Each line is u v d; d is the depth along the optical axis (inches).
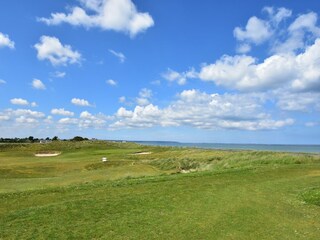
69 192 800.3
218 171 1128.8
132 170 1541.6
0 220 581.6
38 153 3348.9
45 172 1828.2
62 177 1328.7
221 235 528.4
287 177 1033.5
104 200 721.0
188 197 758.5
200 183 916.6
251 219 611.5
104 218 602.5
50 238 505.4
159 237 516.1
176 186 874.1
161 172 1530.5
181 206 686.5
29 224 563.5
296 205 717.9
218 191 824.3
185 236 521.3
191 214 633.6
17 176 1676.9
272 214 646.5
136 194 779.4
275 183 935.0
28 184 1117.7
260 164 1438.2
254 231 550.9
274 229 563.5
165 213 637.9
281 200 753.6
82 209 651.5
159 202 713.0
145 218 606.2
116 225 567.2
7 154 3208.7
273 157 1605.6
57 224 565.9
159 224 575.2
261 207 692.1
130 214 628.7
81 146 3941.9
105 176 1332.4
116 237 514.3
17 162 2215.8
